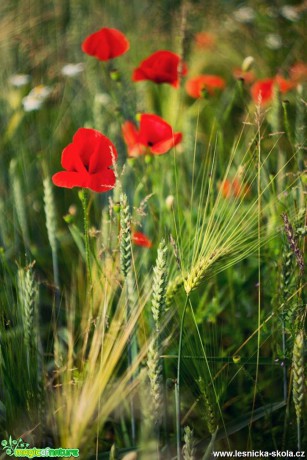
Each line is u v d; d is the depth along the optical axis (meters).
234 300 1.45
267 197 1.38
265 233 1.24
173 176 1.47
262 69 1.90
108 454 1.21
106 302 1.17
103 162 1.21
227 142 1.64
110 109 1.72
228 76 1.98
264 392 1.32
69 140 1.78
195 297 1.37
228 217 1.18
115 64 1.90
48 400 1.20
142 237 1.29
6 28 1.95
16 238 1.44
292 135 1.43
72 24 2.05
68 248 1.52
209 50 1.96
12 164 1.54
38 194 1.62
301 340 1.12
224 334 1.40
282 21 2.05
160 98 1.70
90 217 1.57
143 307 1.22
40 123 1.82
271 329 1.28
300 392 1.13
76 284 1.43
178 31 1.95
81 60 1.96
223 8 2.06
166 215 1.38
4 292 1.25
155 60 1.50
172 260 1.26
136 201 1.40
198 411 1.27
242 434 1.29
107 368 1.17
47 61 1.96
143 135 1.34
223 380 1.24
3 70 1.92
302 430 1.23
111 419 1.27
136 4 2.21
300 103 1.36
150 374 1.13
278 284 1.29
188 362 1.24
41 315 1.43
